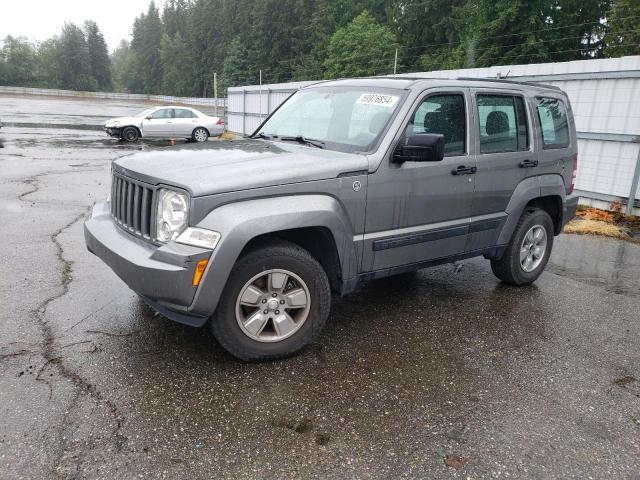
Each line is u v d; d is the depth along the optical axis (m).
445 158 4.17
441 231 4.24
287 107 4.94
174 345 3.68
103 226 3.79
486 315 4.54
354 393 3.20
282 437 2.74
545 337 4.16
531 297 5.07
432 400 3.16
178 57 111.75
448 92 4.22
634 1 35.62
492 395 3.26
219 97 95.38
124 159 3.85
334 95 4.50
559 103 5.39
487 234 4.69
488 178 4.52
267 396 3.11
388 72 54.34
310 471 2.50
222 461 2.54
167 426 2.78
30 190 9.44
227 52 91.69
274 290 3.45
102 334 3.79
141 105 73.75
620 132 8.87
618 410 3.16
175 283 3.04
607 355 3.89
